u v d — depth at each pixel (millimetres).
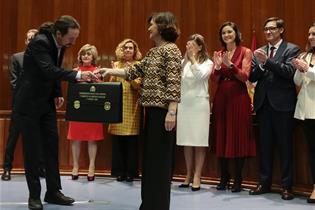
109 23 5605
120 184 4738
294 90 4117
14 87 4848
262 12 4906
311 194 3975
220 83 4414
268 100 4137
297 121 4254
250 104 4312
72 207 3652
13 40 5805
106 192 4297
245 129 4246
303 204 3822
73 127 4938
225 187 4477
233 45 4410
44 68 3344
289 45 4199
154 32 2959
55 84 3711
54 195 3770
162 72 2867
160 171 2861
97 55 5453
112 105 3301
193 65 4402
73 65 5613
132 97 4824
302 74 3902
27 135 3535
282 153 4086
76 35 3467
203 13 5258
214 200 3975
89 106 3322
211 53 5211
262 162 4254
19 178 5035
